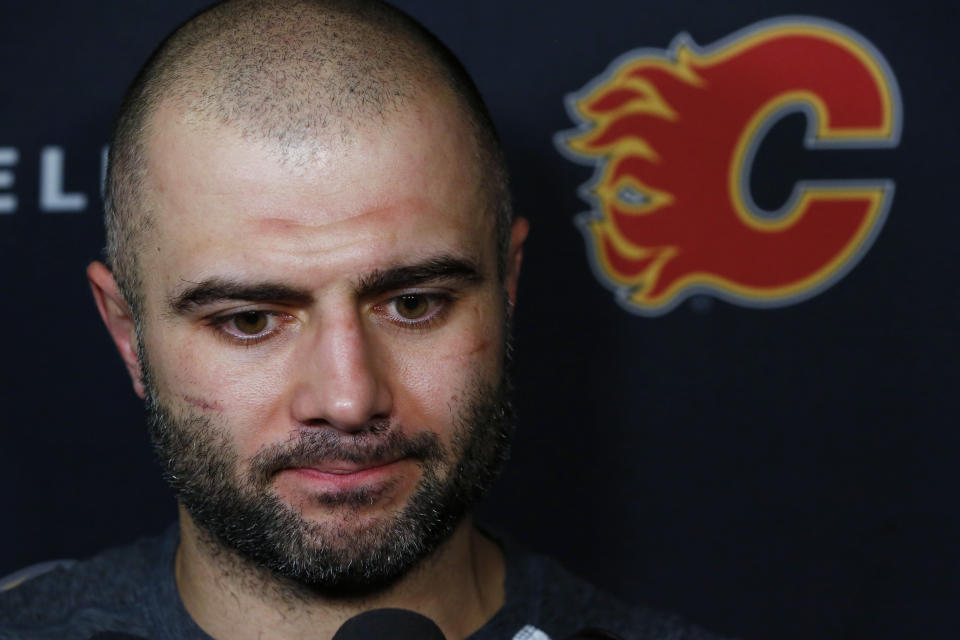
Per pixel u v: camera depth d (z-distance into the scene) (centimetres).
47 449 396
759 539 385
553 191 390
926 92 380
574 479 391
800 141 384
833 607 382
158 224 218
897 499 380
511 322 249
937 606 378
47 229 394
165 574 250
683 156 388
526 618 260
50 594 264
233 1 238
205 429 217
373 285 208
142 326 227
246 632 230
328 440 209
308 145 208
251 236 207
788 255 385
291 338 214
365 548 214
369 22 229
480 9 389
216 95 215
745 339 386
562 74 389
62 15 394
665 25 387
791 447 384
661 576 388
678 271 388
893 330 381
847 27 382
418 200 212
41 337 395
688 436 388
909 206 380
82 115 393
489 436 227
